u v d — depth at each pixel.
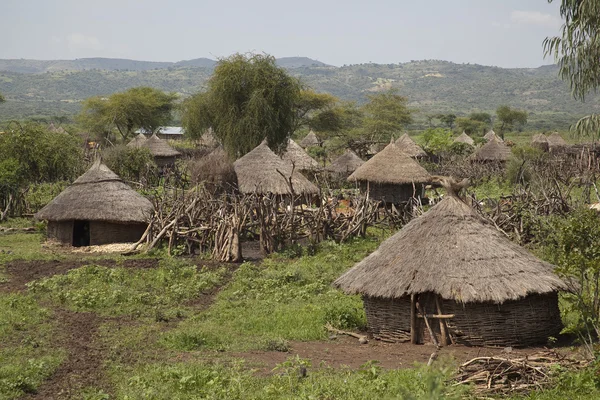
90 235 33.34
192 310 21.92
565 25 28.75
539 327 17.28
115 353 16.86
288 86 63.50
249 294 23.72
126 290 23.45
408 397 11.09
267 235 29.98
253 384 14.34
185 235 30.42
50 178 53.09
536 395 12.71
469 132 148.38
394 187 46.34
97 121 101.69
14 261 29.00
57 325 19.64
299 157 62.81
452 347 17.34
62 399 13.75
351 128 118.94
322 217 32.09
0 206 41.66
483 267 17.27
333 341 18.67
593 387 12.88
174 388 14.23
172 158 73.94
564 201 33.38
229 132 61.44
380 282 17.98
